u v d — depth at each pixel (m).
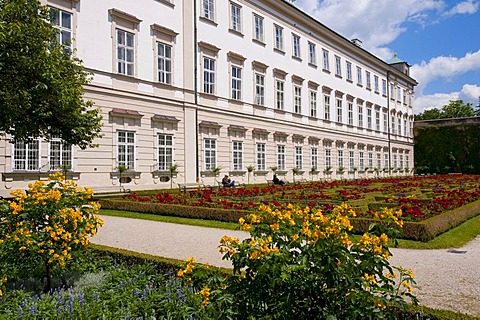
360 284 3.31
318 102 36.22
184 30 23.11
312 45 35.88
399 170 52.81
